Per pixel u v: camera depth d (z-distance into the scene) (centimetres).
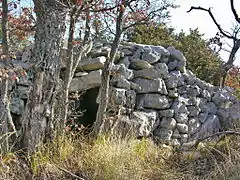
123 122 618
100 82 636
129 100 654
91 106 658
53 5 468
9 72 493
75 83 642
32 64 483
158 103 686
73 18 488
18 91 600
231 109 812
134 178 495
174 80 713
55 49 486
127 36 1038
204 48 1059
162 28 1082
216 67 1017
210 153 556
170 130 693
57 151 505
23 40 618
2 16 485
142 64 689
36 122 482
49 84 487
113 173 489
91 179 487
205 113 767
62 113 532
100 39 724
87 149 522
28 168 469
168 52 733
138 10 598
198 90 755
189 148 604
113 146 532
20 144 488
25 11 574
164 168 537
